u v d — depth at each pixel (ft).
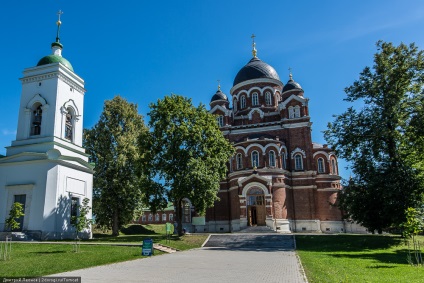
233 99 197.26
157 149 112.78
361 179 106.11
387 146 107.24
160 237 109.91
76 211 106.93
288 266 55.67
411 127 100.12
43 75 109.29
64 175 103.14
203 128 114.73
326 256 72.02
